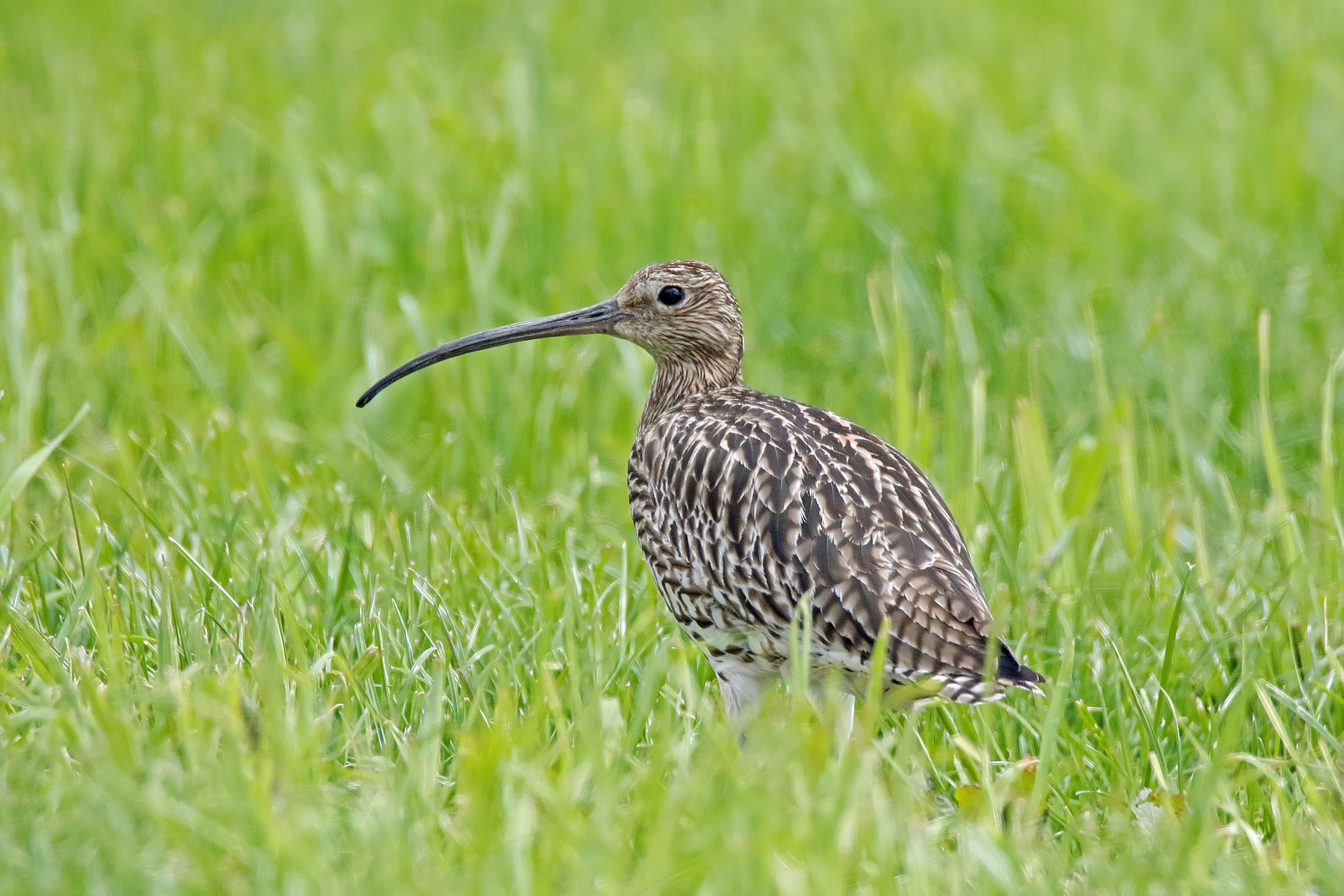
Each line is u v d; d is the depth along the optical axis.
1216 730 9.07
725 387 11.11
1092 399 14.43
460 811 7.90
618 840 7.25
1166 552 11.52
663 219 17.03
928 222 17.67
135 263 15.30
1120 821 7.98
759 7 26.67
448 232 16.47
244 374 14.17
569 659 8.85
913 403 14.20
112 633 9.02
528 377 14.05
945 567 8.92
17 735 8.41
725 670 9.72
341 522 11.26
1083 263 17.08
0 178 16.97
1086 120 20.92
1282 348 15.15
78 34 23.27
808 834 7.29
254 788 7.26
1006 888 7.29
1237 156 19.30
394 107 19.66
